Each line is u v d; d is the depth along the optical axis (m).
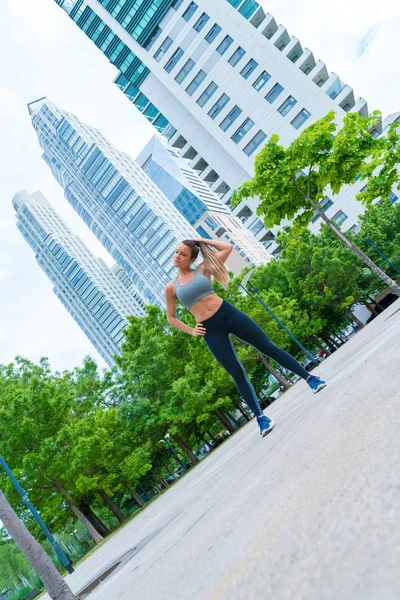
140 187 145.62
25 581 23.14
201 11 47.62
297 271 37.97
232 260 108.12
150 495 46.97
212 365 29.56
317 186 17.91
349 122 16.92
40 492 22.77
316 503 1.33
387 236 41.25
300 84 44.75
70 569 14.02
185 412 27.98
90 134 160.50
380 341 6.20
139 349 31.47
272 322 31.59
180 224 142.75
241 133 47.84
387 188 18.89
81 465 22.34
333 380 5.91
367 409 2.08
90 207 155.12
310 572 0.97
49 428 23.77
